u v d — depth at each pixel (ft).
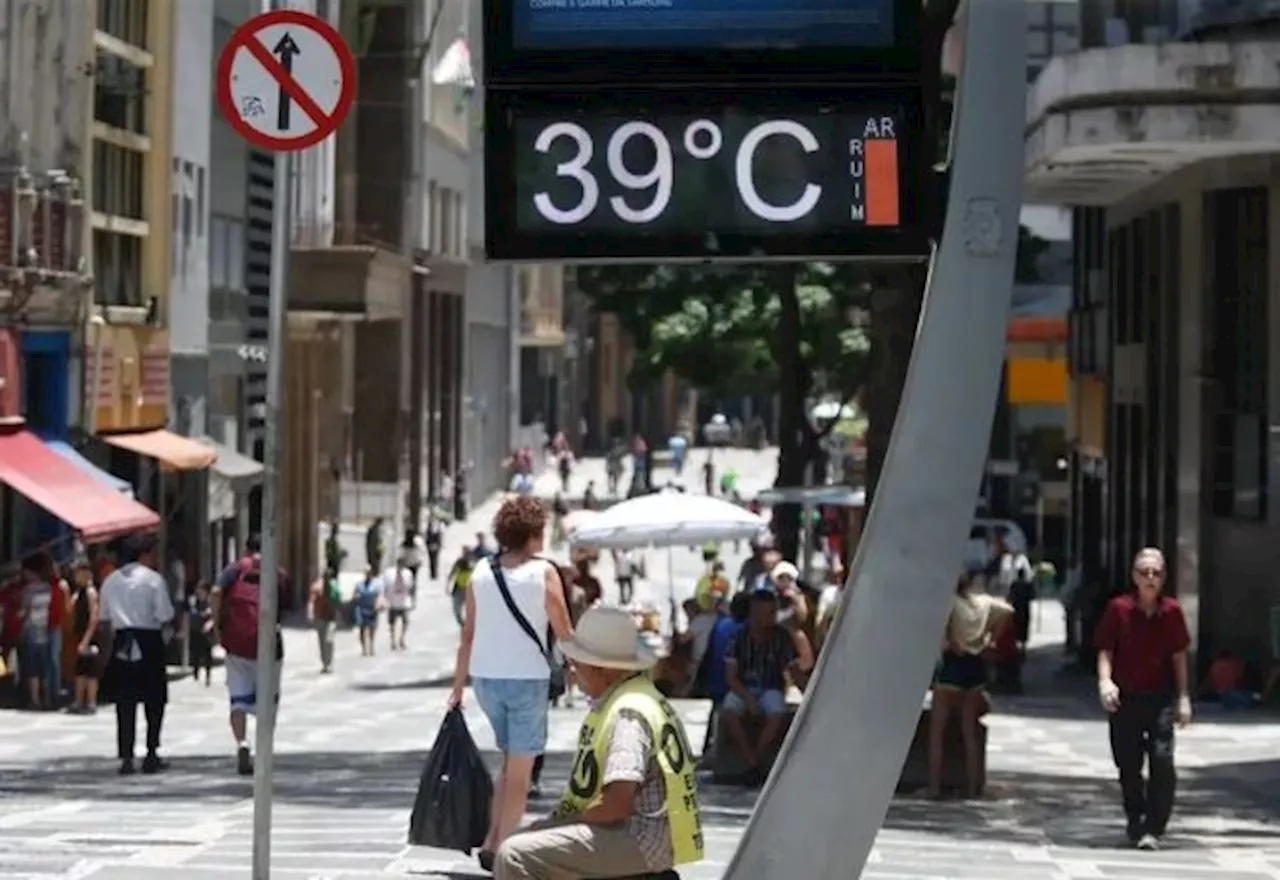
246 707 155.02
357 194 497.05
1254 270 275.18
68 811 131.34
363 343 501.15
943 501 66.23
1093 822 139.33
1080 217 380.78
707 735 160.45
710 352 336.49
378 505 461.37
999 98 65.16
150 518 266.57
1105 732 226.58
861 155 64.69
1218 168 273.95
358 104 492.54
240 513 359.46
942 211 65.41
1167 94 246.68
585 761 64.80
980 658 150.82
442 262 569.23
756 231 64.49
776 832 66.90
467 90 454.81
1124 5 273.75
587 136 64.39
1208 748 210.59
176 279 335.06
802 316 334.03
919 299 142.92
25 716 231.09
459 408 604.08
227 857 106.22
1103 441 351.05
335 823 122.31
